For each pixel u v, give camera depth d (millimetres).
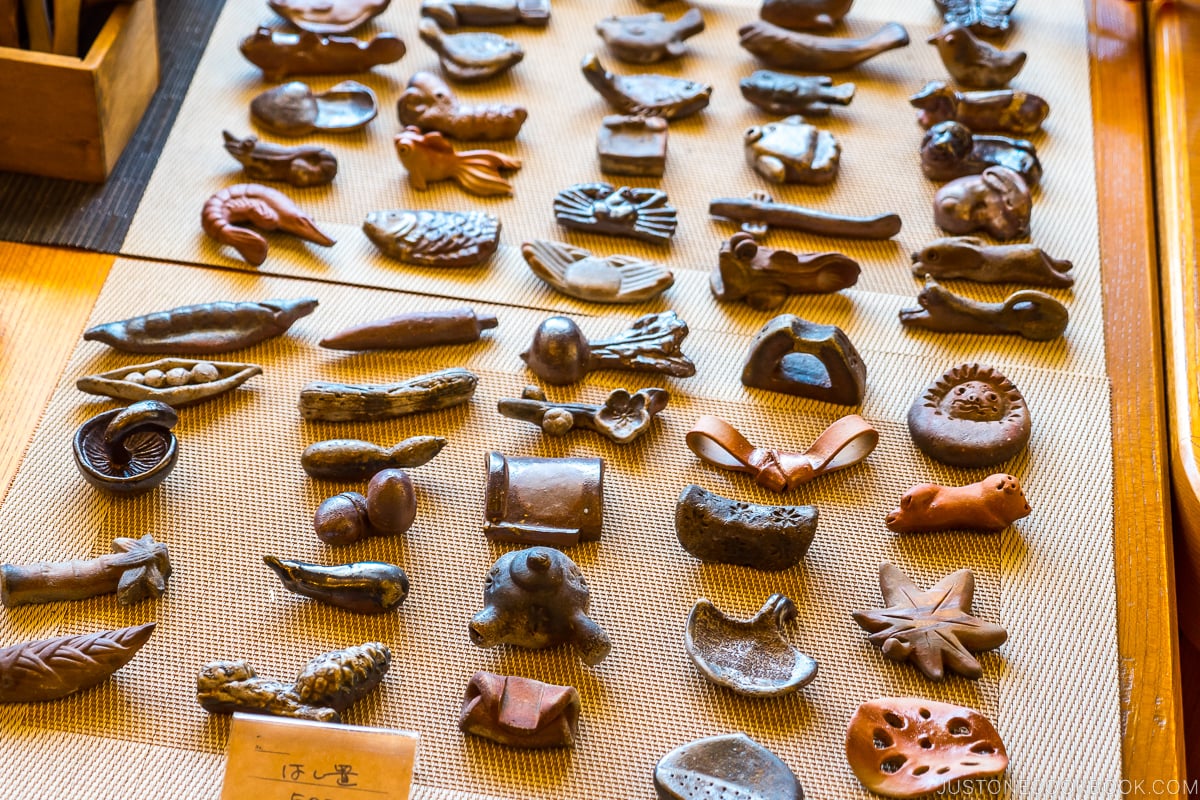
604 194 730
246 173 734
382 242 705
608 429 642
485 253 706
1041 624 597
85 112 694
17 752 545
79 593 580
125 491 605
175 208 717
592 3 845
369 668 558
